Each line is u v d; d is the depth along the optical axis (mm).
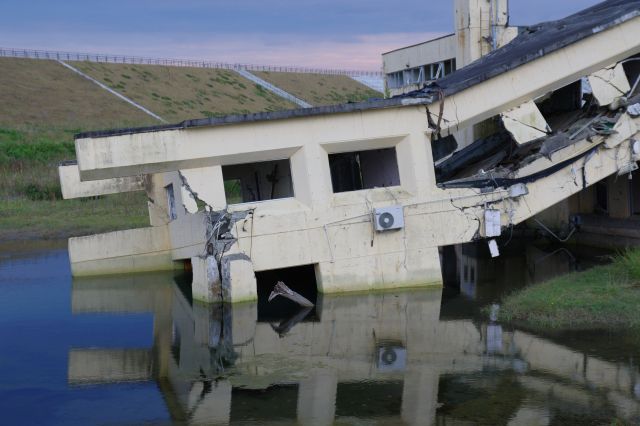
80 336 14766
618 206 21062
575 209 23031
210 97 83625
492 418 9234
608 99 18312
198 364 12406
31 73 74188
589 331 12656
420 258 17344
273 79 97688
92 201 35375
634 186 20672
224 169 23000
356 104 16750
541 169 17891
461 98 17359
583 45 17938
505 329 13273
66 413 10180
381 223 16781
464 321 14312
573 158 17906
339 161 23078
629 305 13586
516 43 22484
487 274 19469
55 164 43906
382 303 16188
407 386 10625
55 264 23656
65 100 69812
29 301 18375
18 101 66000
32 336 14820
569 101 21562
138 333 14930
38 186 37344
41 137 54469
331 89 99562
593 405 9469
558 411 9320
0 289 19938
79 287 20219
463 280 18703
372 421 9367
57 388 11344
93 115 67562
